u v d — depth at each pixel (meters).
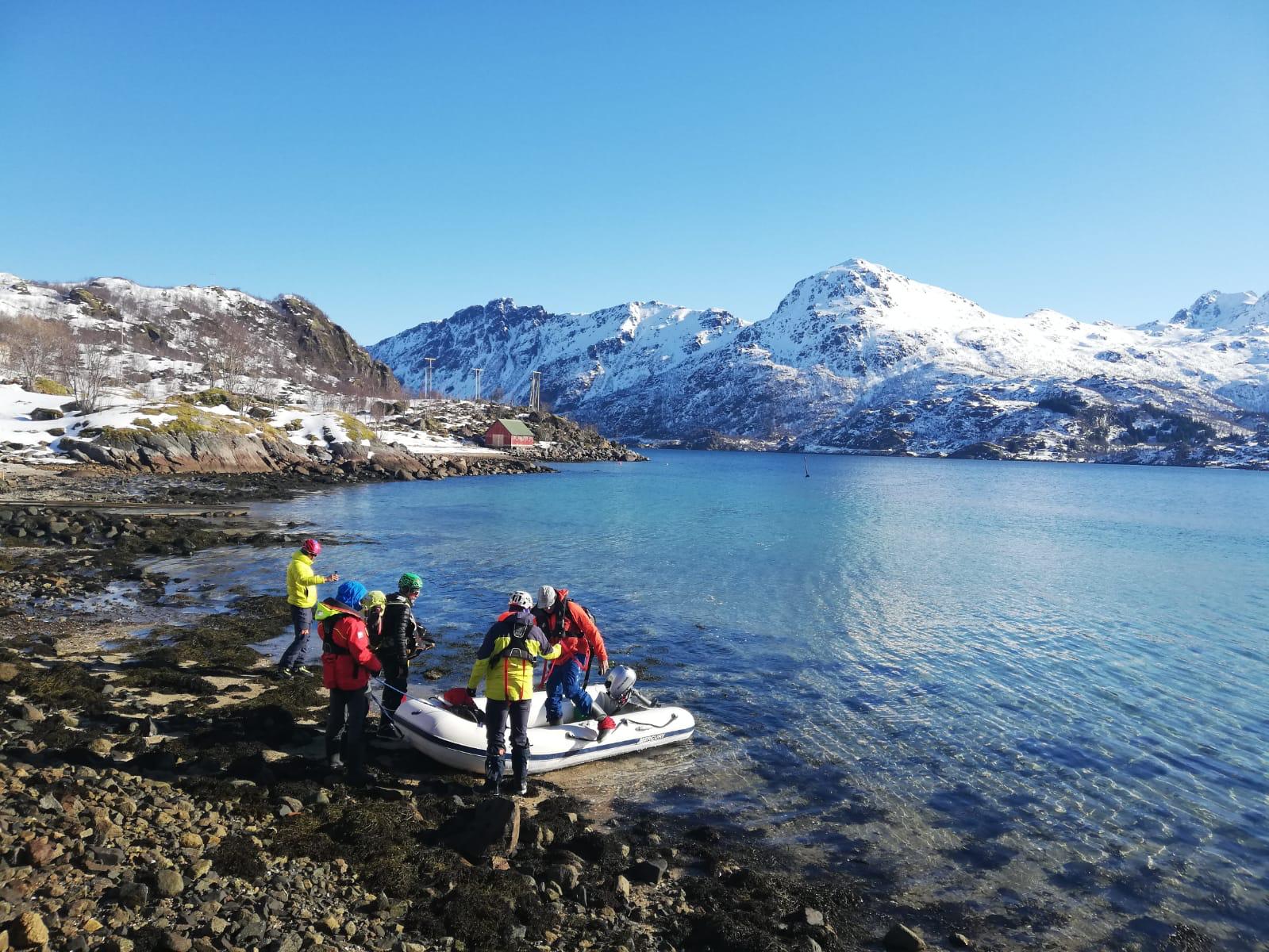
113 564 25.14
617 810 10.05
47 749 9.53
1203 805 11.02
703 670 16.88
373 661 9.62
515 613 10.02
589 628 11.87
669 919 7.50
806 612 22.86
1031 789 11.35
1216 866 9.37
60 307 195.50
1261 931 8.05
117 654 15.23
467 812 8.85
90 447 62.41
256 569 25.25
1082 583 30.22
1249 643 20.94
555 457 139.88
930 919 8.00
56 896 6.07
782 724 13.66
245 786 8.95
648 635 19.70
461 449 120.31
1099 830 10.19
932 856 9.31
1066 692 16.16
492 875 7.63
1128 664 18.50
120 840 7.18
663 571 28.80
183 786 8.97
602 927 7.14
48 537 29.16
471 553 31.33
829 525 47.97
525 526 41.50
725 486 87.69
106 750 9.79
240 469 69.06
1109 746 13.20
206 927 5.99
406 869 7.58
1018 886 8.74
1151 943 7.78
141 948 5.58
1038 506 72.25
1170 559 38.06
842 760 12.14
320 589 23.42
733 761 11.90
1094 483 127.56
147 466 63.44
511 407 180.62
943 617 22.94
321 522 40.09
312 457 79.50
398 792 9.30
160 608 19.52
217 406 91.00
